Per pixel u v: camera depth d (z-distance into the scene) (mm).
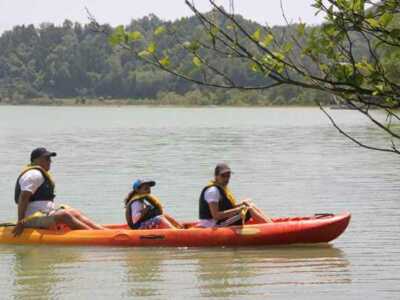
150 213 15148
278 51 4551
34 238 15000
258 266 13250
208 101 154750
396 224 17500
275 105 116500
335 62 4551
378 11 4391
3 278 12547
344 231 16078
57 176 28359
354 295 11305
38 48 193875
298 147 43656
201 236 14641
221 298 11188
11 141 50031
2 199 22297
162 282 12203
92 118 98438
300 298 11180
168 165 32625
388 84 4512
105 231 14922
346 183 26000
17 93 185625
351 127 68500
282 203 21516
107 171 30109
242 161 34594
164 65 4777
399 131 48312
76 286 12016
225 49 4605
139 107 164375
